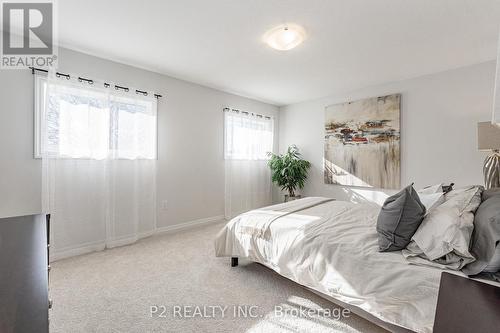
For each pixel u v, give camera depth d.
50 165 2.62
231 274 2.33
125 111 3.16
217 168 4.30
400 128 3.71
